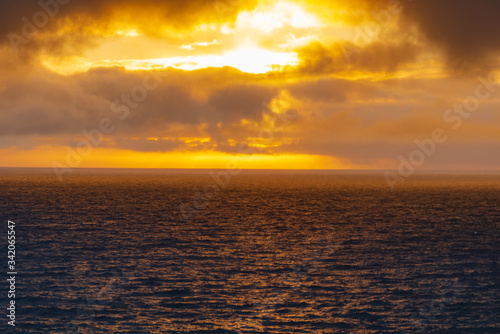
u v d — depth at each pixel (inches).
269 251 3152.1
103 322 1881.2
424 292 2268.7
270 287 2332.7
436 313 2005.4
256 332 1814.7
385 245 3371.1
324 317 1962.4
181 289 2285.9
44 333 1776.6
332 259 2915.8
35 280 2375.7
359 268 2694.4
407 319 1948.8
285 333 1807.3
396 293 2253.9
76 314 1955.0
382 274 2568.9
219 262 2822.3
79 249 3095.5
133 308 2031.3
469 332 1829.5
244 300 2148.1
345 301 2140.7
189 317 1945.1
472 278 2497.5
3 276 2425.0
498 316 1979.6
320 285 2373.3
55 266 2640.3
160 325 1865.2
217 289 2294.5
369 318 1948.8
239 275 2536.9
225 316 1963.6
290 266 2736.2
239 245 3356.3
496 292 2269.9
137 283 2368.4
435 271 2637.8
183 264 2758.4
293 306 2075.5
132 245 3275.1
